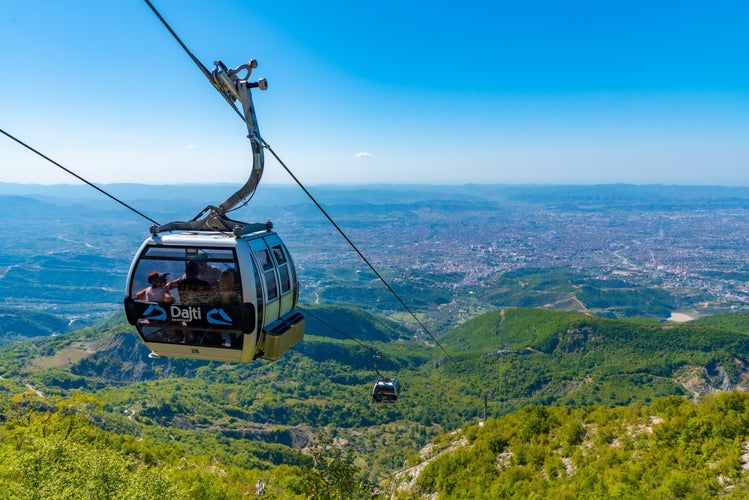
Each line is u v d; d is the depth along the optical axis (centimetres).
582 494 2877
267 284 1009
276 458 12088
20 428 4044
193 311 966
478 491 3519
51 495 2530
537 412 4212
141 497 2705
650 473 2791
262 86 930
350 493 3278
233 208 1044
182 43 827
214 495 3766
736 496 2333
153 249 984
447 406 17012
